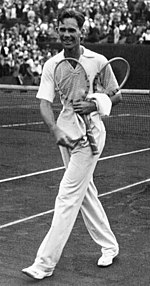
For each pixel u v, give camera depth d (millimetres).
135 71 32812
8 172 10719
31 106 20141
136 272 5840
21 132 15727
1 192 9164
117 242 6742
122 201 8766
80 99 5617
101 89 5824
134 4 35031
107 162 11938
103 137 5758
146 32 33625
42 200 8719
